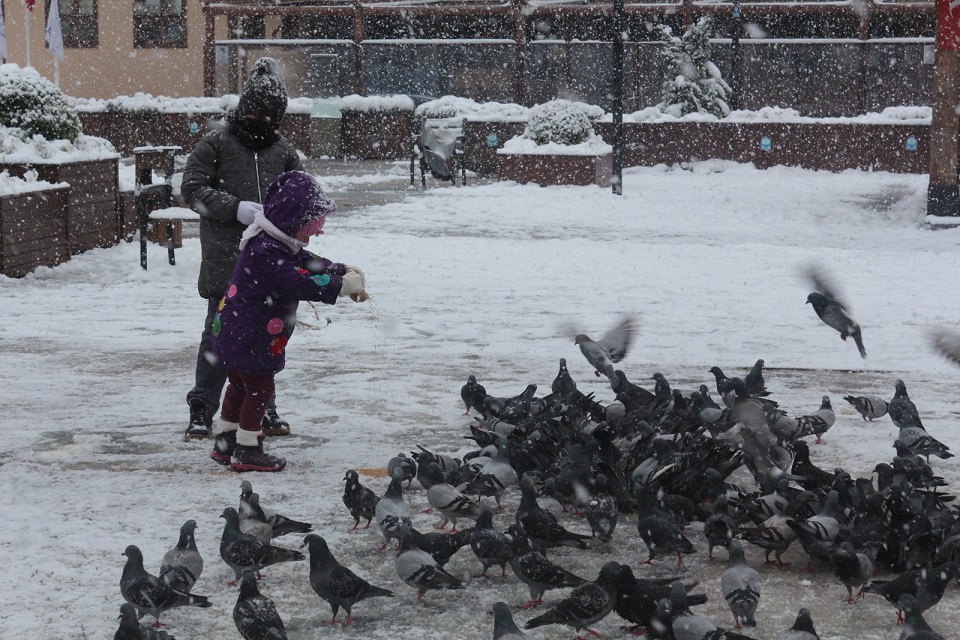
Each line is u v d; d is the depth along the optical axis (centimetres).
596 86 4772
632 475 685
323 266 765
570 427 751
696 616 474
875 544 584
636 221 2539
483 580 592
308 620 537
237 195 821
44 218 1722
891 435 882
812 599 566
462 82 4931
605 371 910
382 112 4366
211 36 4778
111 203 1930
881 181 3509
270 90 820
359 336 1291
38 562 600
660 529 596
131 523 666
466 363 1151
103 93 5091
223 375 848
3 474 761
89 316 1396
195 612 545
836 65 4522
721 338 1280
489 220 2520
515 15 4488
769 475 667
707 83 3991
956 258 1936
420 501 722
